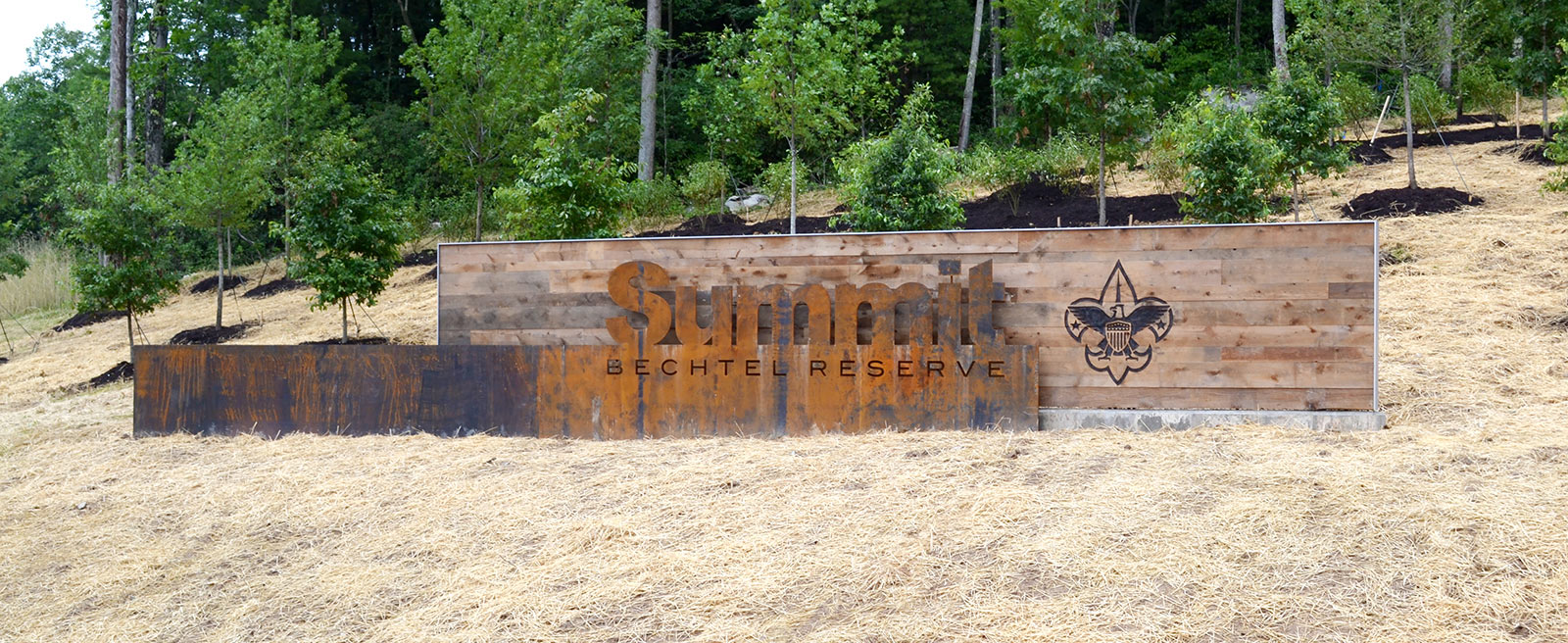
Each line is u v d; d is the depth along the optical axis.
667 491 6.27
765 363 7.70
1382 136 18.88
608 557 5.38
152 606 5.46
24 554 6.32
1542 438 6.09
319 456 7.78
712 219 18.62
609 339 8.26
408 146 28.59
